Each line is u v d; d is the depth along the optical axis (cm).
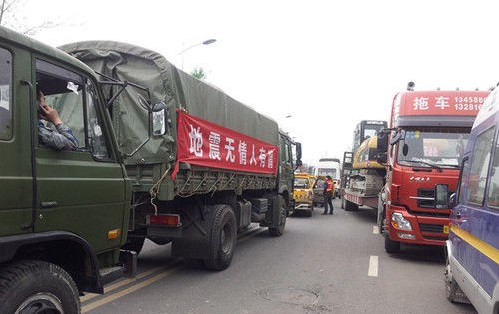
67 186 347
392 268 797
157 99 609
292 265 803
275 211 1145
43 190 323
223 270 752
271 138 1105
